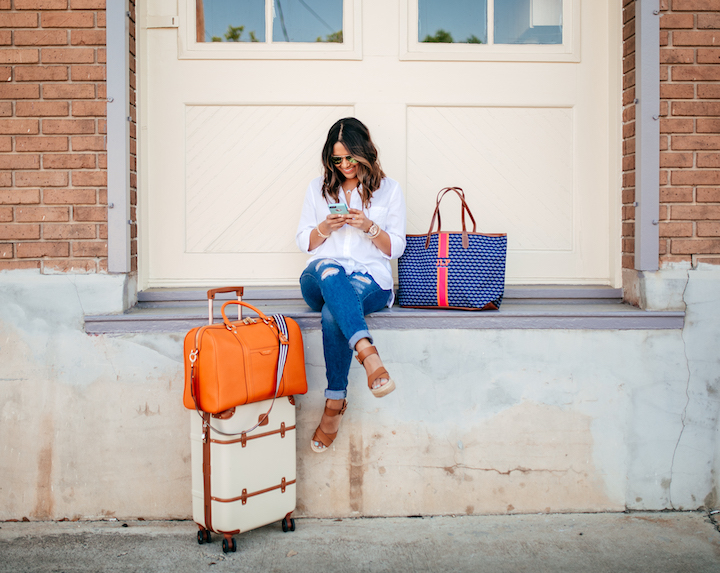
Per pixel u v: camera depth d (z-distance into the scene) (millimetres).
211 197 2990
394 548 2387
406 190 3025
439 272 2652
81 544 2428
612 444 2691
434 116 3014
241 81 2967
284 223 3014
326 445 2533
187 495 2648
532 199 3037
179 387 2615
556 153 3035
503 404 2670
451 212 3031
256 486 2365
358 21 2967
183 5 2932
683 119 2713
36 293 2598
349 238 2643
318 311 2686
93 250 2633
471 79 3002
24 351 2598
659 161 2717
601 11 3008
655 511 2717
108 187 2625
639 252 2727
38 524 2613
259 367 2266
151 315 2594
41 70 2617
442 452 2678
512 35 3029
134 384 2609
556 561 2281
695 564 2260
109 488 2637
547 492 2701
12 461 2621
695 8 2701
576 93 3020
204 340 2201
